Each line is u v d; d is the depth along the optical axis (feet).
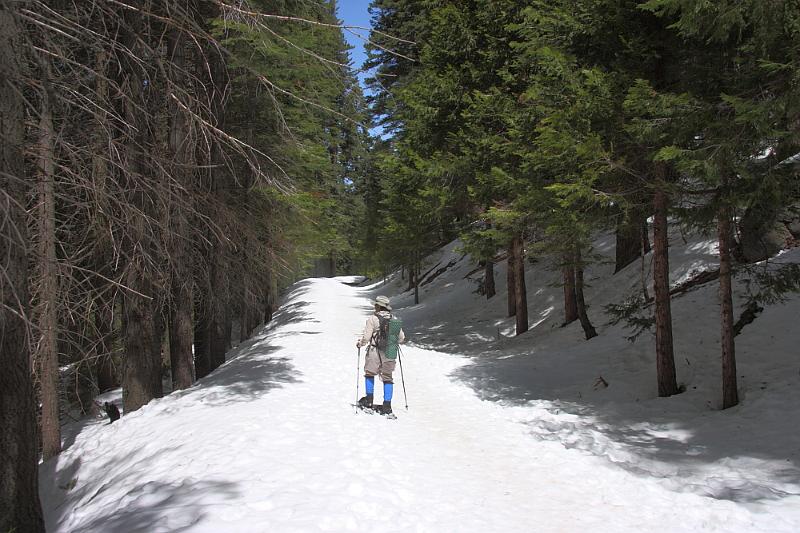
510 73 47.34
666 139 24.61
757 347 31.07
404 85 63.31
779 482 17.28
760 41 20.74
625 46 28.55
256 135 40.45
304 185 47.98
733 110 21.61
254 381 32.53
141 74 24.50
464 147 48.65
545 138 28.12
